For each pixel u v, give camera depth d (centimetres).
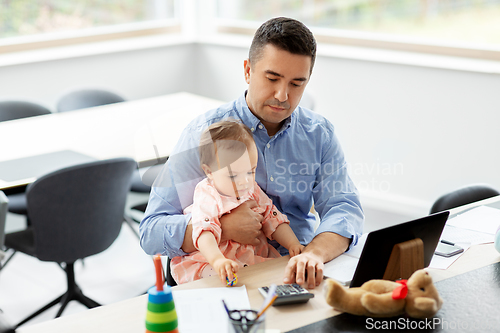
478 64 304
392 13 348
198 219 135
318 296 120
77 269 289
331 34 372
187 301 117
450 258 136
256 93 141
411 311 108
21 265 295
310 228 165
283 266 135
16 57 358
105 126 276
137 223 344
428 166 326
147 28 428
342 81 350
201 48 425
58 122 283
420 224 121
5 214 174
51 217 207
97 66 384
